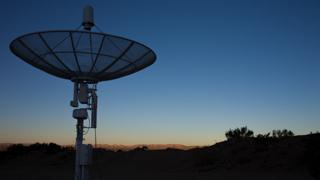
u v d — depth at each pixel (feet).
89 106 72.69
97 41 69.97
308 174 126.52
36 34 68.90
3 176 146.72
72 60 71.26
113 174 153.69
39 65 74.54
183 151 206.90
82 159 69.56
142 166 191.01
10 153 260.21
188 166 175.83
